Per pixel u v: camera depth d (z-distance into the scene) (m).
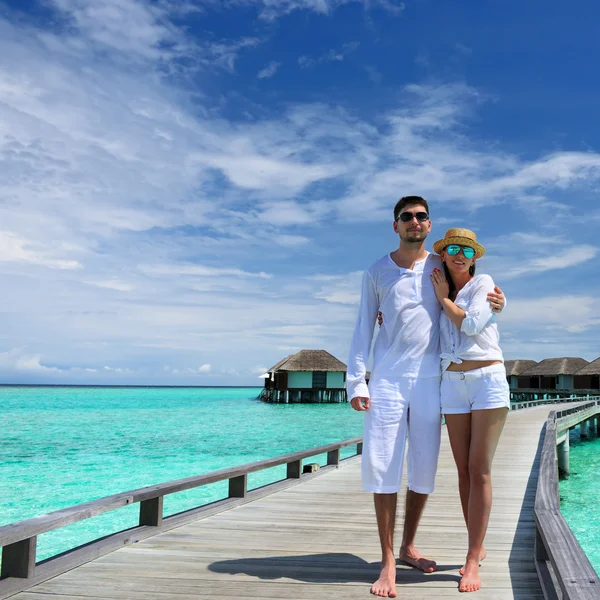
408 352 3.27
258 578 3.37
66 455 16.59
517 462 9.72
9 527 3.07
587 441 25.16
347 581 3.32
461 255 3.23
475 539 3.17
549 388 58.09
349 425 29.19
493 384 3.14
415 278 3.32
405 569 3.53
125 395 91.19
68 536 7.77
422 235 3.32
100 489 11.30
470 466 3.20
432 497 6.60
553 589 2.93
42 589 3.15
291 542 4.26
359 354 3.37
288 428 27.20
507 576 3.40
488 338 3.19
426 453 3.27
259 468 6.07
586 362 55.34
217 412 40.78
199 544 4.16
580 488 12.72
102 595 3.06
